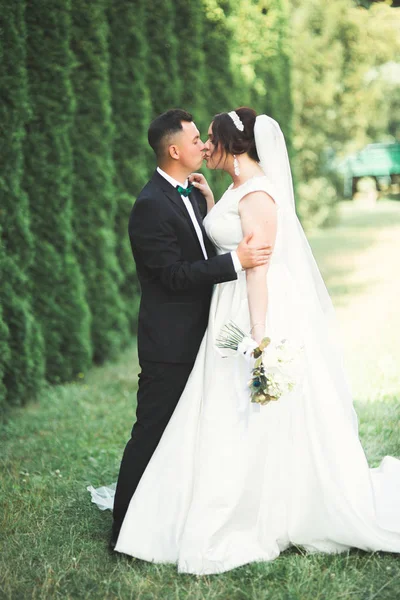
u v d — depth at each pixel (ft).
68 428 17.31
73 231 23.63
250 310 10.55
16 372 18.98
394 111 96.78
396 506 11.48
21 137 19.31
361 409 16.97
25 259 19.48
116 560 10.74
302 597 9.41
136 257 11.11
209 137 11.03
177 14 30.58
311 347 11.03
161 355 10.94
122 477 11.16
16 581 10.08
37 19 20.62
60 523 12.07
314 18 67.10
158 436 11.09
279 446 10.62
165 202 10.78
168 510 10.59
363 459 10.93
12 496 13.16
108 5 25.84
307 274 11.29
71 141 23.39
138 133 26.81
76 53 23.26
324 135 70.23
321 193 66.59
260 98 42.29
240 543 10.48
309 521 10.69
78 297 22.12
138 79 26.61
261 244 10.43
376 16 70.28
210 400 10.70
